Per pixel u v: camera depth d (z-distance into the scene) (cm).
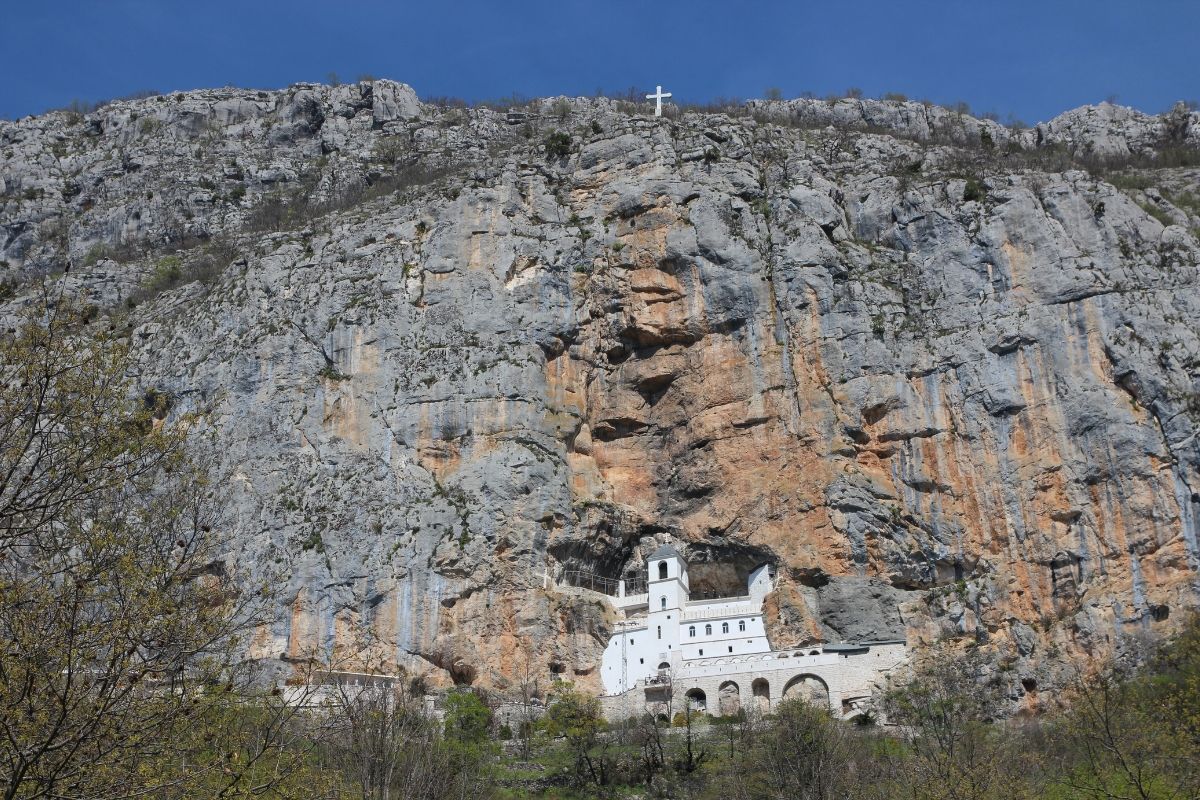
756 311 9500
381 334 9619
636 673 8544
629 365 9788
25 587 3070
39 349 3347
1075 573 8050
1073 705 6094
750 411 9169
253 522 8769
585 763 6906
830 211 10038
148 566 3369
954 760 5588
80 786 2925
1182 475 8050
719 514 9050
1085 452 8331
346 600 8381
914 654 7981
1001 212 9494
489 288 9788
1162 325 8669
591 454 9606
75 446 3322
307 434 9256
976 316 9138
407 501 8806
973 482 8538
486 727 7512
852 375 9050
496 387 9288
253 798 3400
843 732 6912
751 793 6141
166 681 3266
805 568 8488
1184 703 5366
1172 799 4456
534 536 8712
